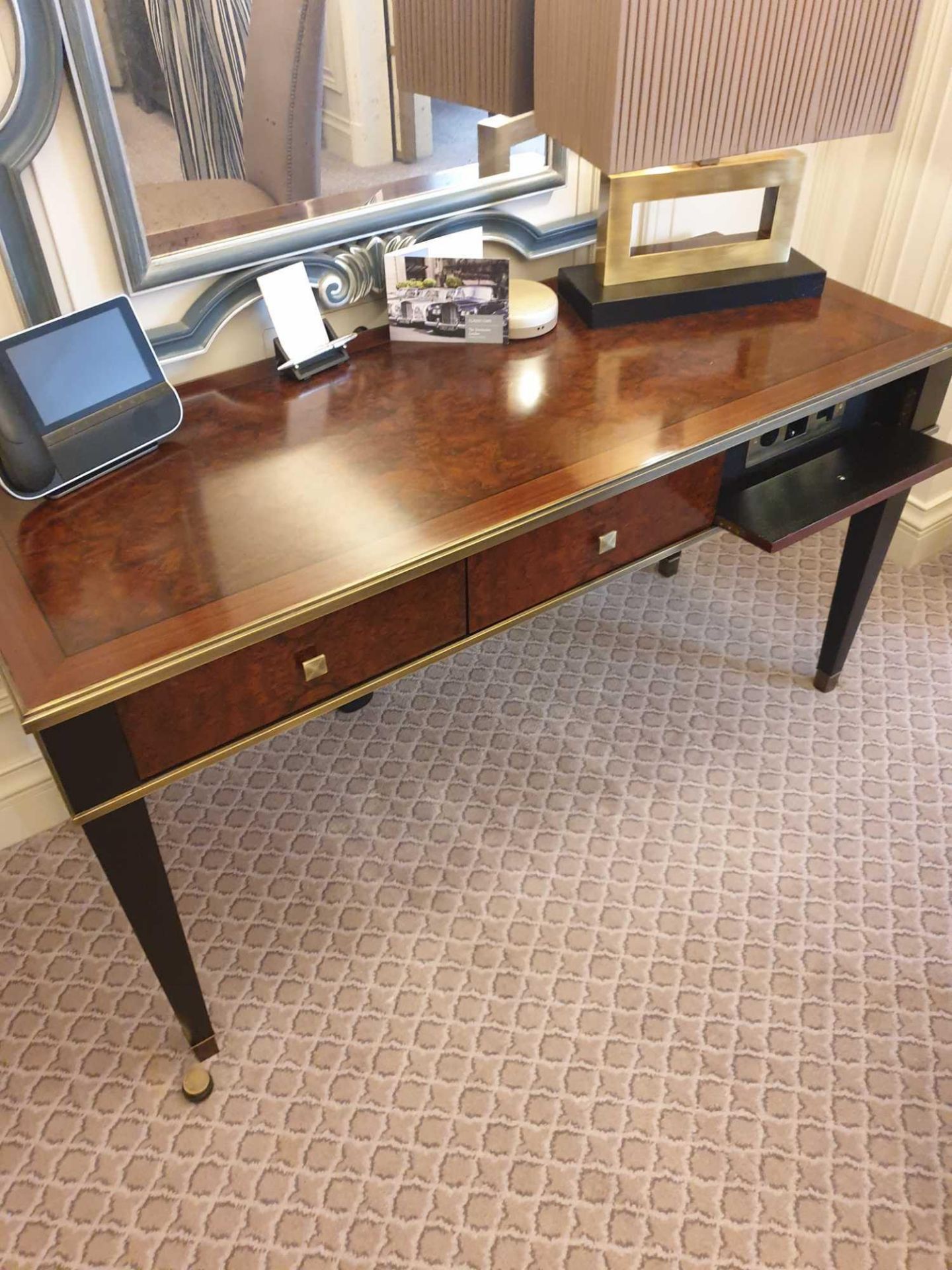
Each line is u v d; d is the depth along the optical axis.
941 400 1.58
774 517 1.41
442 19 1.32
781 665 2.02
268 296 1.35
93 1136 1.35
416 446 1.28
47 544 1.13
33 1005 1.50
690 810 1.75
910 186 1.91
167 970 1.28
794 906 1.61
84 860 1.69
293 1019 1.47
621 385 1.39
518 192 1.56
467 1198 1.28
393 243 1.50
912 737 1.88
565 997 1.49
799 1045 1.44
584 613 2.15
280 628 1.04
